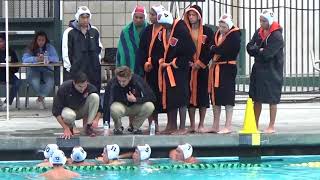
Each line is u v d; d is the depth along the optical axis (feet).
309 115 78.33
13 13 94.07
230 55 58.49
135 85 58.03
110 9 105.29
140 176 49.67
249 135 57.11
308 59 105.29
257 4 111.34
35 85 81.61
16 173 50.75
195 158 56.95
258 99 59.41
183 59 57.47
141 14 60.64
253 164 55.01
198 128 60.80
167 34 58.03
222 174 50.75
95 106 57.72
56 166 50.37
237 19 106.63
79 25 63.00
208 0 99.66
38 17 91.09
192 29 59.52
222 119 73.56
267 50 58.39
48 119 72.59
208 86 60.03
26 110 82.28
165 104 58.18
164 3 103.14
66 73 64.23
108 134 57.62
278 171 52.01
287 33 112.57
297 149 58.70
